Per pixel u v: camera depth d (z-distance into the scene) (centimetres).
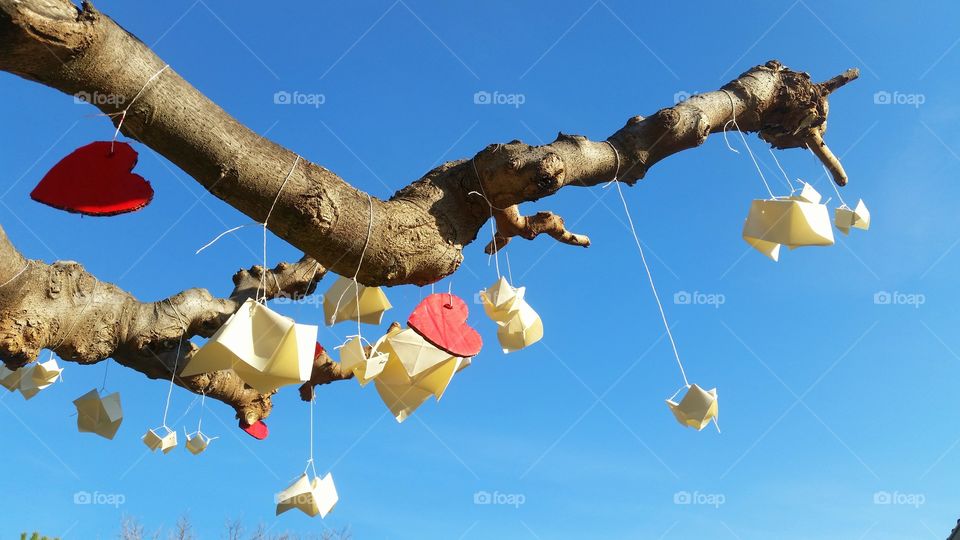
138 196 241
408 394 281
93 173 239
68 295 327
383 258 253
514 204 281
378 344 279
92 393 354
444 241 268
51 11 188
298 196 231
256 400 419
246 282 416
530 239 363
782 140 397
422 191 273
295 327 214
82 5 196
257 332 214
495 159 274
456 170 281
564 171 283
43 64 195
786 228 281
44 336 318
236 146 221
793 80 376
